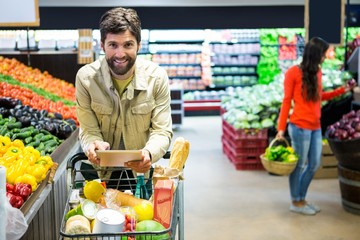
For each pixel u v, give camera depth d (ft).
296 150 15.61
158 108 8.45
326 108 22.02
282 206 17.02
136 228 6.06
